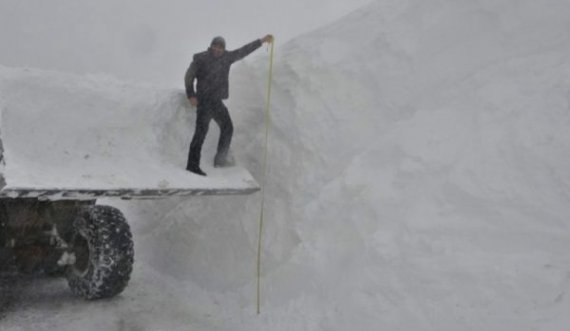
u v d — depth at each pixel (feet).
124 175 14.55
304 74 16.66
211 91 16.11
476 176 11.73
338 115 15.78
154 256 20.53
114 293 15.97
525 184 11.07
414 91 14.99
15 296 16.53
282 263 15.38
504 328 9.71
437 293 10.93
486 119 12.65
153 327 14.30
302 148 16.05
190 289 17.69
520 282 10.04
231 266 16.92
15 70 15.48
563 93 11.89
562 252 10.07
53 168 13.87
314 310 13.32
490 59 14.24
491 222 11.10
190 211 19.19
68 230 16.72
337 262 13.56
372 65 15.90
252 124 17.85
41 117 14.93
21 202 15.76
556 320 9.27
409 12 16.11
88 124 15.70
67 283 18.25
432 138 13.23
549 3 13.98
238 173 16.52
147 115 16.88
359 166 14.39
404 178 13.10
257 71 18.17
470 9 15.03
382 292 11.80
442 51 15.08
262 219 16.34
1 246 15.62
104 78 17.35
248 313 14.96
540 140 11.40
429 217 11.99
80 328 14.10
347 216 13.84
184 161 16.99
